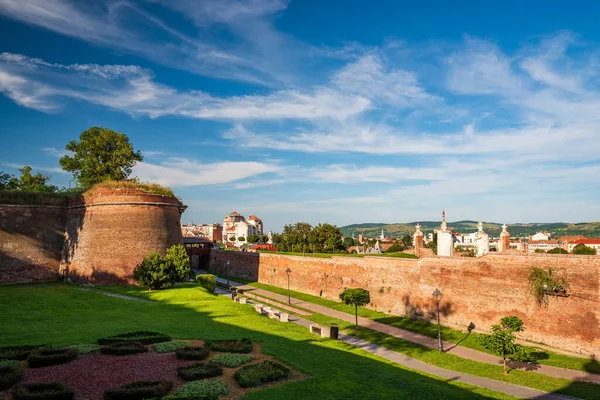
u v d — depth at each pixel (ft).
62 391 40.86
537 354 79.87
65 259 158.30
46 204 159.84
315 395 46.78
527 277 86.79
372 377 56.34
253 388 47.88
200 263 274.57
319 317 118.62
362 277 134.41
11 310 96.94
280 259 183.42
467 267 99.81
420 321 110.01
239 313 102.94
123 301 111.45
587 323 76.54
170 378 48.19
